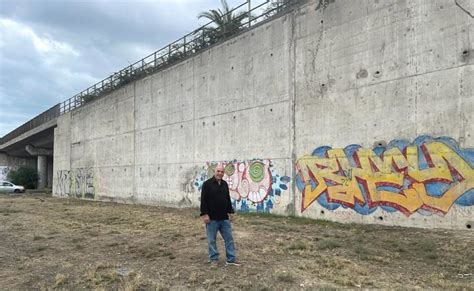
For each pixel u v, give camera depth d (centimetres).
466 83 1180
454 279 807
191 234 1302
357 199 1437
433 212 1230
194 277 812
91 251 1129
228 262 902
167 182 2523
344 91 1507
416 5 1309
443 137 1220
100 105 3450
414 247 1050
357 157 1447
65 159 4191
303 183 1639
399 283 782
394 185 1332
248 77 1942
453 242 1062
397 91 1343
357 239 1161
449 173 1201
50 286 816
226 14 2277
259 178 1845
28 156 7388
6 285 838
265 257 967
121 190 3066
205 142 2205
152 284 792
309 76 1642
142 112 2823
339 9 1545
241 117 1972
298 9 1711
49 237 1386
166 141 2548
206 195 905
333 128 1537
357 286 761
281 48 1780
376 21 1419
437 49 1251
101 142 3412
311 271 856
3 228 1625
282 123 1753
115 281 833
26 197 4138
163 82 2602
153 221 1720
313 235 1247
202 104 2241
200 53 2272
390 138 1353
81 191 3769
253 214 1788
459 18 1206
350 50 1496
